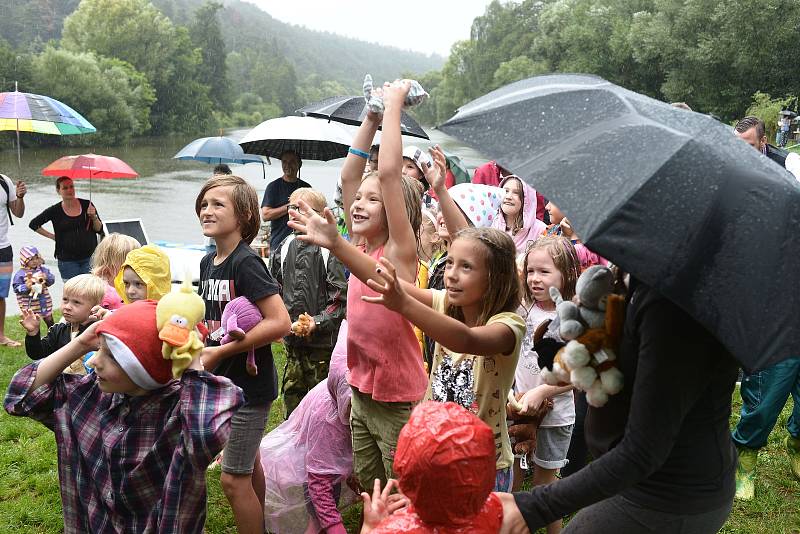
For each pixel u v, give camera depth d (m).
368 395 3.05
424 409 1.75
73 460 2.60
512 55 97.62
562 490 1.91
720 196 1.71
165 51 95.31
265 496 3.62
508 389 2.74
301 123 7.45
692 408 1.98
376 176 3.01
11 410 2.57
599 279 2.02
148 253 3.46
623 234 1.63
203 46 121.94
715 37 42.50
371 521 2.00
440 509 1.71
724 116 43.34
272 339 3.14
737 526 3.94
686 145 1.78
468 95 105.12
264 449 3.73
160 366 2.40
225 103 124.06
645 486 2.05
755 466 4.27
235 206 3.26
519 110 2.09
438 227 4.49
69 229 7.92
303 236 2.45
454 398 2.77
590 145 1.83
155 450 2.47
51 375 2.58
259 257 3.28
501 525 1.89
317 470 3.47
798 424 4.30
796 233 1.75
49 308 6.27
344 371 3.38
